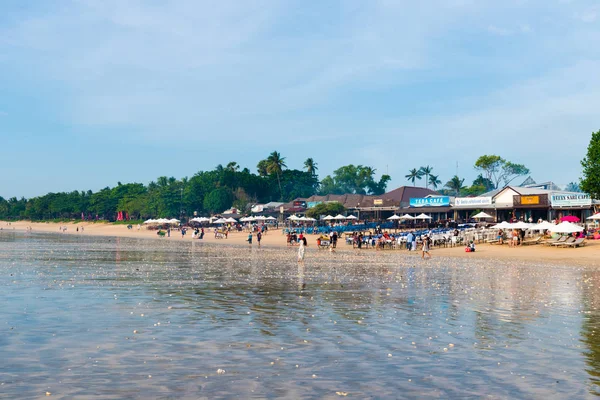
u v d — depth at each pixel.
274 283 27.48
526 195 79.81
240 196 174.75
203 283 27.28
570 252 51.41
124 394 10.02
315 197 137.00
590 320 17.39
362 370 11.66
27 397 9.83
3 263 40.00
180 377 11.05
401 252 59.12
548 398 10.07
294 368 11.76
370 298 22.12
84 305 19.70
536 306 20.17
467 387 10.62
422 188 116.00
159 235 119.94
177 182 190.50
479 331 15.65
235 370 11.56
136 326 15.95
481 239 65.69
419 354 13.02
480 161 160.88
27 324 16.06
